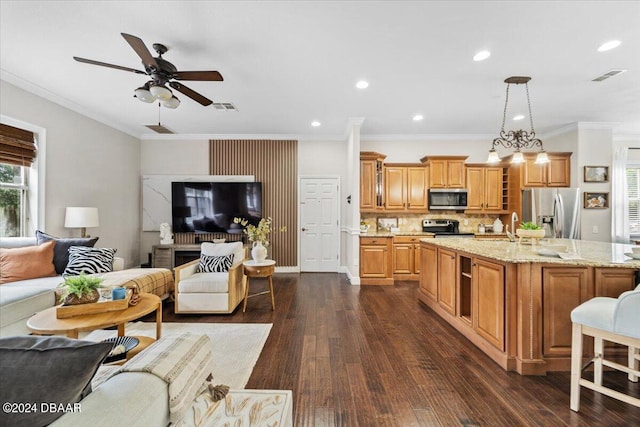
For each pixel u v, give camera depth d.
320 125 5.29
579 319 1.87
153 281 3.53
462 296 3.12
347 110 4.48
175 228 5.84
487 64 3.05
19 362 0.75
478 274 2.74
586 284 2.31
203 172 5.98
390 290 4.71
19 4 2.16
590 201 5.14
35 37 2.60
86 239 3.77
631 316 1.70
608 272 2.31
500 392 2.04
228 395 1.57
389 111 4.52
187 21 2.35
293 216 6.04
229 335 2.97
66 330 1.94
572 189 4.91
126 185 5.48
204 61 2.99
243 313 3.65
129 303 2.37
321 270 6.07
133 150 5.70
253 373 2.27
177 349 1.16
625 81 3.46
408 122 5.11
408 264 5.40
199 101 3.15
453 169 5.70
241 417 1.53
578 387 1.85
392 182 5.70
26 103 3.59
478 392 2.04
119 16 2.30
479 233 5.77
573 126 5.22
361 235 5.11
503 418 1.79
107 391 0.88
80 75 3.34
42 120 3.80
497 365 2.41
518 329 2.31
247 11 2.23
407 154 6.01
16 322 2.53
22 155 3.61
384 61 2.99
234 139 5.98
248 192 5.88
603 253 2.72
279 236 6.03
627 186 5.83
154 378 0.97
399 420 1.77
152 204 5.92
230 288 3.54
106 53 2.87
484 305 2.64
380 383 2.14
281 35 2.54
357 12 2.24
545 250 2.47
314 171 6.03
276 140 6.01
